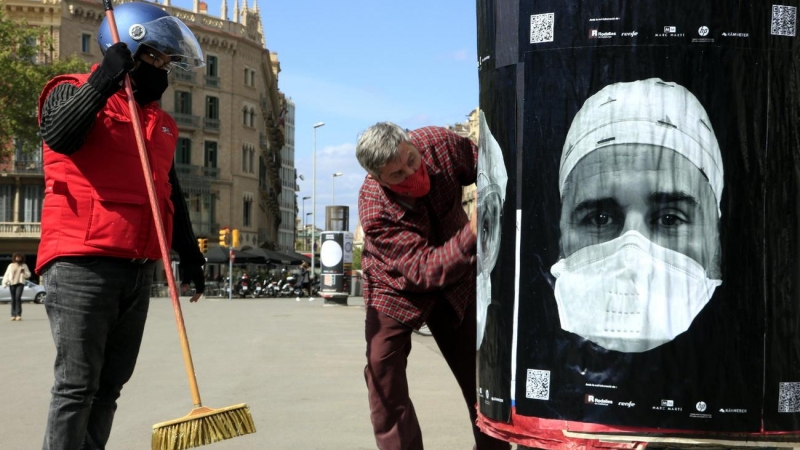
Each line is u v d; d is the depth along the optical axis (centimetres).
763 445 243
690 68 240
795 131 249
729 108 241
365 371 379
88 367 353
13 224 5644
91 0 5900
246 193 6956
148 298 383
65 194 350
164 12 371
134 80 366
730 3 240
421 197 361
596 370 246
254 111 7094
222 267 6181
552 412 251
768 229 245
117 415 659
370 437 564
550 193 252
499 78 264
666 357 241
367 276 379
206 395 764
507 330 261
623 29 242
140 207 359
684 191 241
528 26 255
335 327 1784
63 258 348
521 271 257
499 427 264
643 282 242
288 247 15938
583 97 247
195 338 1466
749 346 242
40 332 1689
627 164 244
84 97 330
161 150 374
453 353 381
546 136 252
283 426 605
